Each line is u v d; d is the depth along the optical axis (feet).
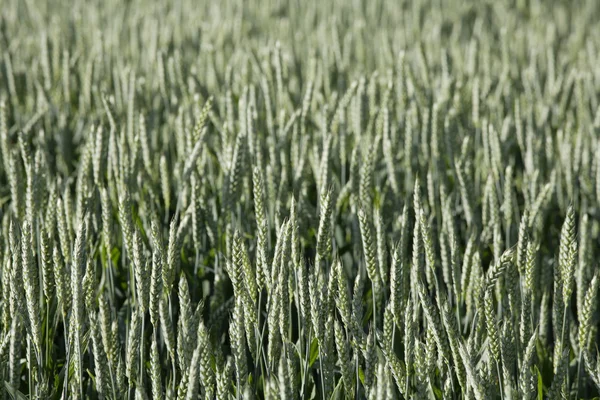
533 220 16.76
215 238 16.94
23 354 14.70
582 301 14.62
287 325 11.26
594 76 34.06
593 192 20.63
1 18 35.27
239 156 16.66
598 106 29.07
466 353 10.18
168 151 23.76
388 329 11.64
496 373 11.79
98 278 17.24
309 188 21.49
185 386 10.76
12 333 11.18
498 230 15.48
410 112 21.95
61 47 30.99
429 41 39.86
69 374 13.04
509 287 13.37
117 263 17.67
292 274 12.84
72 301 11.77
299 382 13.21
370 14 49.49
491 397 11.02
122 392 11.90
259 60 32.42
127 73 25.67
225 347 15.92
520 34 40.27
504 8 53.36
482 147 25.04
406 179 22.15
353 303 11.38
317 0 53.98
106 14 47.47
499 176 20.08
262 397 13.75
